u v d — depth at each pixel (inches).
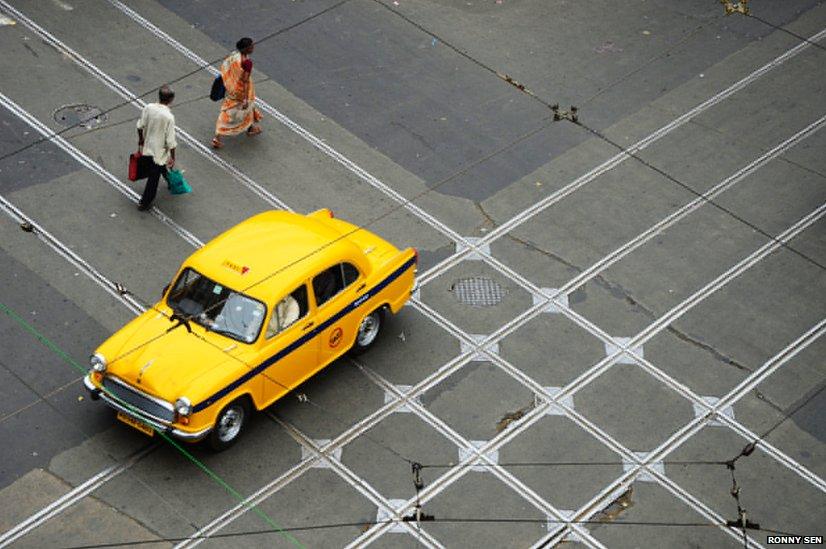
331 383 692.7
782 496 660.1
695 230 837.8
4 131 844.6
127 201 804.6
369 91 930.1
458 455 661.9
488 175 866.8
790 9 1079.0
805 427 701.9
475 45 993.5
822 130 941.2
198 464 636.1
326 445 657.0
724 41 1029.8
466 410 688.4
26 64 906.1
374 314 708.7
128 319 719.7
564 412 695.1
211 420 616.4
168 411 609.0
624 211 847.7
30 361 683.4
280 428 661.9
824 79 995.9
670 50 1013.2
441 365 714.8
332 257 667.4
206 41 959.0
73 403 661.9
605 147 903.7
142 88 902.4
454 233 814.5
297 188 834.8
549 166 880.9
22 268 743.1
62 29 947.3
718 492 657.6
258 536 605.9
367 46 976.3
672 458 674.8
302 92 920.3
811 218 857.5
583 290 781.3
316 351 667.4
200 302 652.1
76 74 904.9
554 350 735.1
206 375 614.5
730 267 810.8
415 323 740.7
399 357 715.4
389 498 633.6
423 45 985.5
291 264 657.0
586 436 681.6
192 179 829.2
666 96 960.9
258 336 634.2
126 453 637.9
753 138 927.0
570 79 967.6
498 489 645.3
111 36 948.0
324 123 894.4
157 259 764.6
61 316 714.8
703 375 729.0
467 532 620.1
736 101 962.7
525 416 689.6
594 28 1030.4
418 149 882.8
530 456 665.6
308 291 653.9
